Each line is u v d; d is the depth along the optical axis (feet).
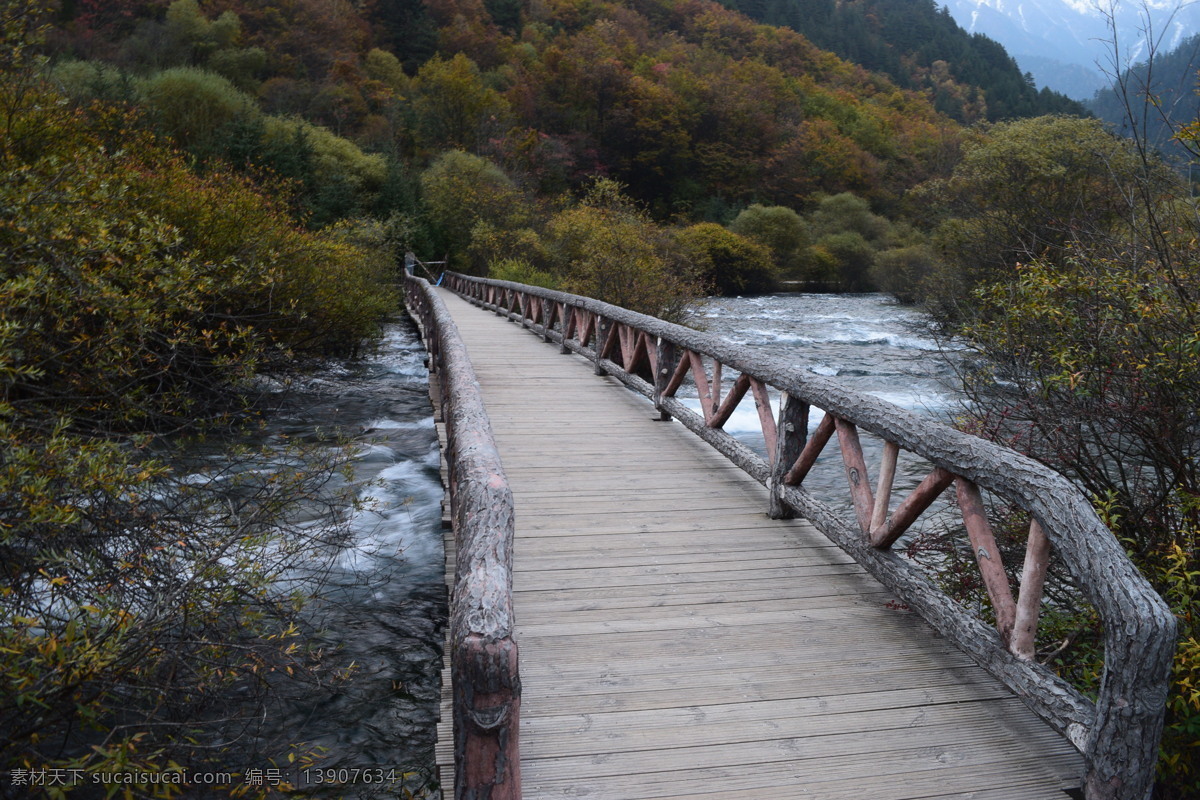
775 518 14.16
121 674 8.37
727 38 291.17
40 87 22.16
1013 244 28.37
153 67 124.36
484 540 6.84
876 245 147.02
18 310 12.65
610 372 28.09
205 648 9.75
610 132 192.65
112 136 26.61
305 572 15.05
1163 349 10.70
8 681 7.32
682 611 10.46
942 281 41.63
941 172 162.30
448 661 8.69
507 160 155.33
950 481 9.36
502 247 96.27
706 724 7.94
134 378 15.60
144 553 10.07
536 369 30.45
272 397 28.76
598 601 10.71
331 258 32.91
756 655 9.34
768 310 89.86
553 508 14.55
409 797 9.52
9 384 11.17
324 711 11.07
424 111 169.99
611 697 8.39
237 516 11.91
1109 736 6.46
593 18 275.18
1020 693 7.90
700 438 19.81
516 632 9.79
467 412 10.94
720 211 172.55
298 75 156.04
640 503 14.90
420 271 105.91
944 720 8.09
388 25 212.02
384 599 14.75
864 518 11.32
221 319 23.34
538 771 7.16
